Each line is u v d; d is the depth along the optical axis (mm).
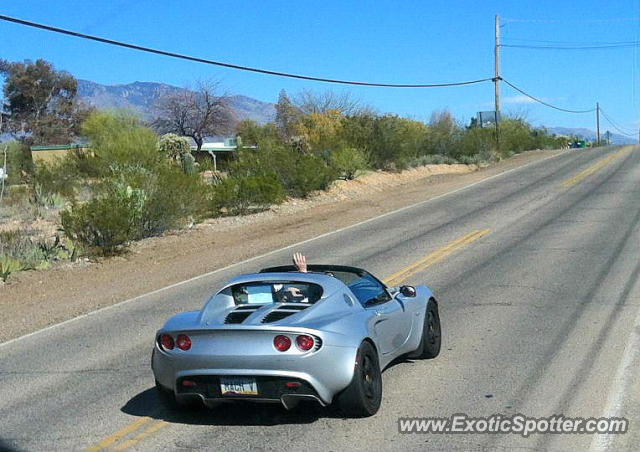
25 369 9438
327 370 6277
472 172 45500
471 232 21000
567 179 36250
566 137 102688
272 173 29344
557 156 54906
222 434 6445
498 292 12758
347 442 6090
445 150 51906
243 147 36969
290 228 24375
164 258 19484
